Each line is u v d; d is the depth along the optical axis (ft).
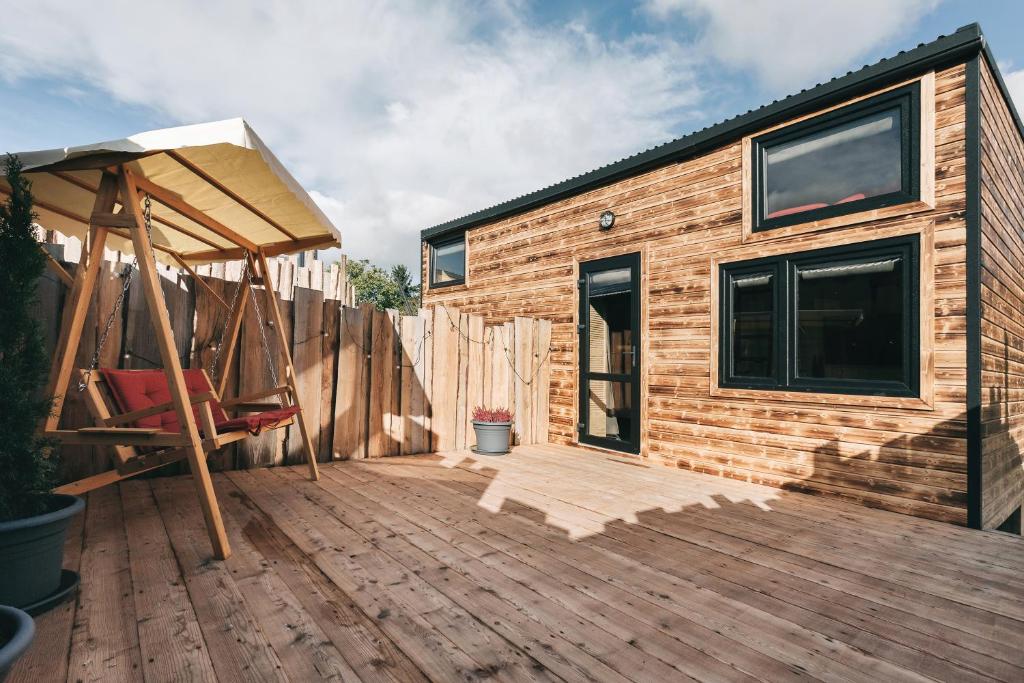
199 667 4.93
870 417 12.37
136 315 12.05
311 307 15.10
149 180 9.18
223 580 6.95
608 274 18.93
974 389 10.91
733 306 15.26
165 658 5.07
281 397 14.10
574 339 20.11
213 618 5.90
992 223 12.29
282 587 6.78
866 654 5.65
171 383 7.82
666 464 16.57
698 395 15.84
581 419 19.71
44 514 6.04
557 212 21.11
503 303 23.76
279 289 28.14
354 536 8.90
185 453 8.31
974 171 11.03
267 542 8.46
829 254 13.19
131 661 4.99
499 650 5.42
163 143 7.34
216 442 8.40
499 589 6.97
